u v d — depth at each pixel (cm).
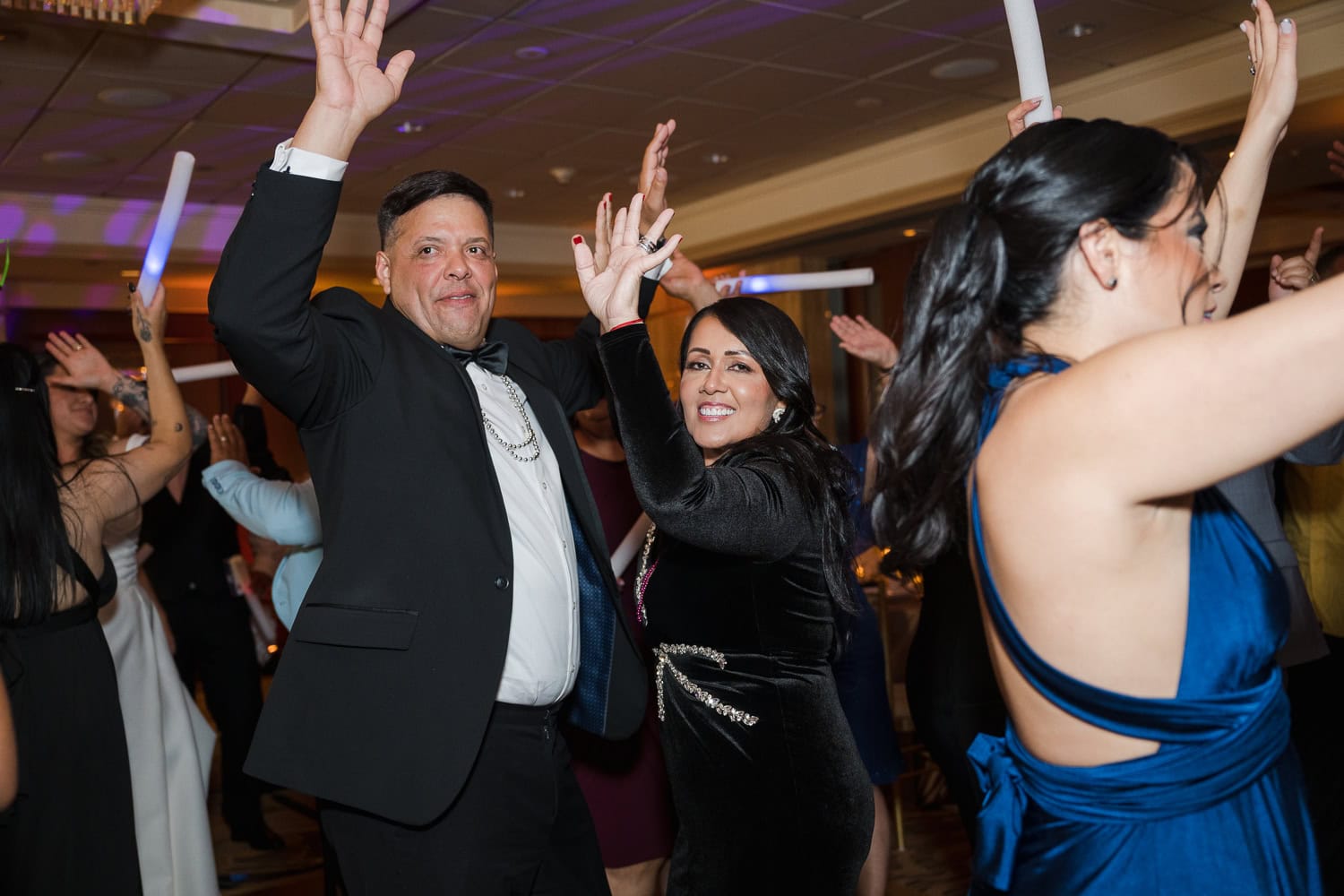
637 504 296
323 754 171
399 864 175
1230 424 79
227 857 398
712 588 188
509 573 182
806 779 184
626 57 562
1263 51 143
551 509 204
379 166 754
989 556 94
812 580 186
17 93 572
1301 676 276
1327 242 741
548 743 194
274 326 161
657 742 273
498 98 618
